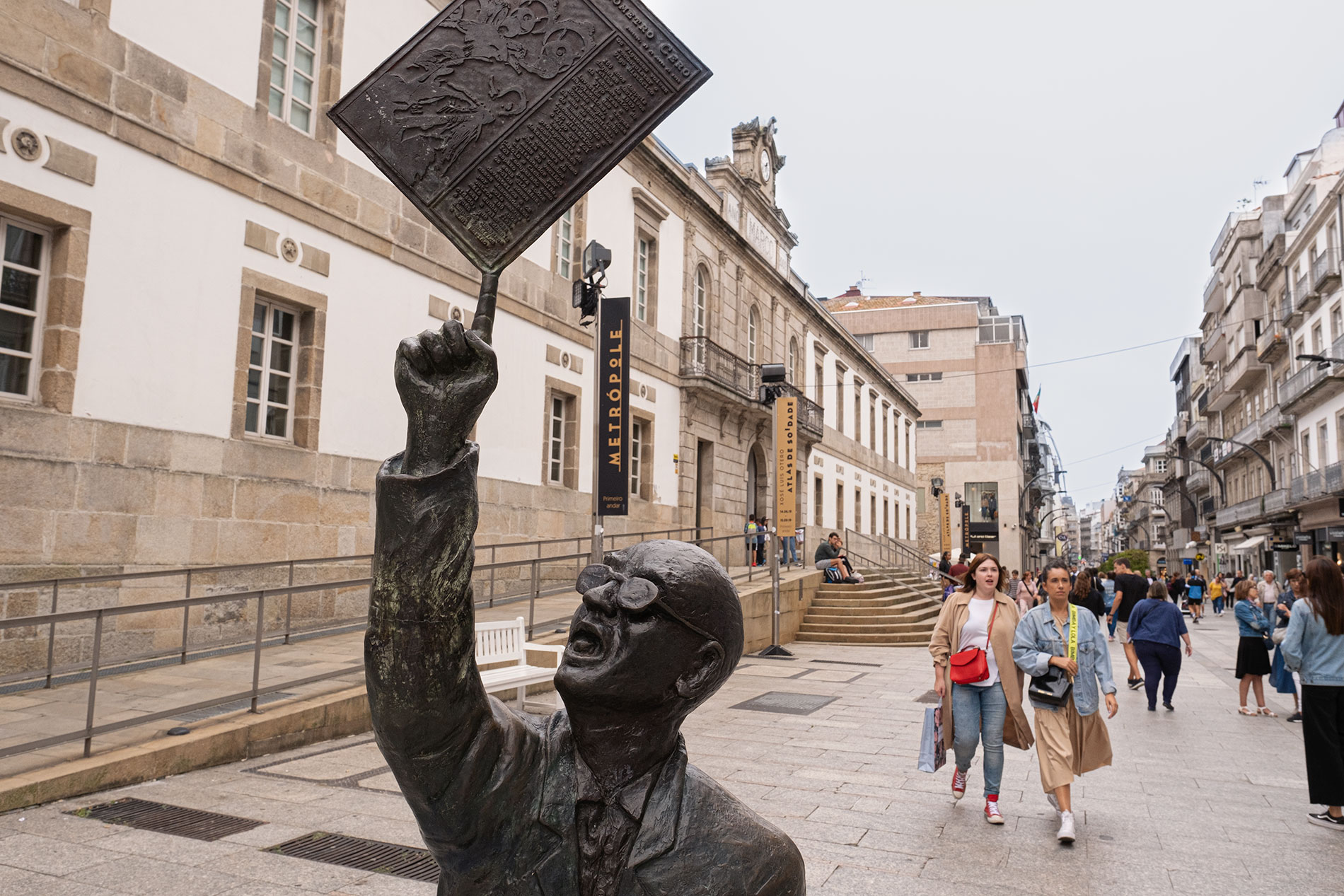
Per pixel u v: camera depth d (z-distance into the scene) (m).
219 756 6.23
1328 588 5.66
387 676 1.13
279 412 11.47
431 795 1.20
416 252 13.45
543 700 8.80
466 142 1.43
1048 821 5.63
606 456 11.92
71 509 8.62
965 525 43.03
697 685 1.29
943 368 63.94
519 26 1.45
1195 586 32.28
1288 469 38.59
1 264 8.38
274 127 11.09
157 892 3.91
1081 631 5.46
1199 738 8.74
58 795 5.22
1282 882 4.55
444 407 1.12
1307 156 44.09
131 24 9.38
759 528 23.16
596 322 11.77
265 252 10.91
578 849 1.28
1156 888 4.43
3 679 6.45
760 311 28.14
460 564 1.14
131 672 8.20
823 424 32.78
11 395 8.46
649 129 1.43
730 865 1.29
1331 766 5.62
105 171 9.08
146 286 9.45
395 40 13.16
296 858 4.39
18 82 8.31
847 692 11.05
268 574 10.67
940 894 4.29
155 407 9.50
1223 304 51.31
